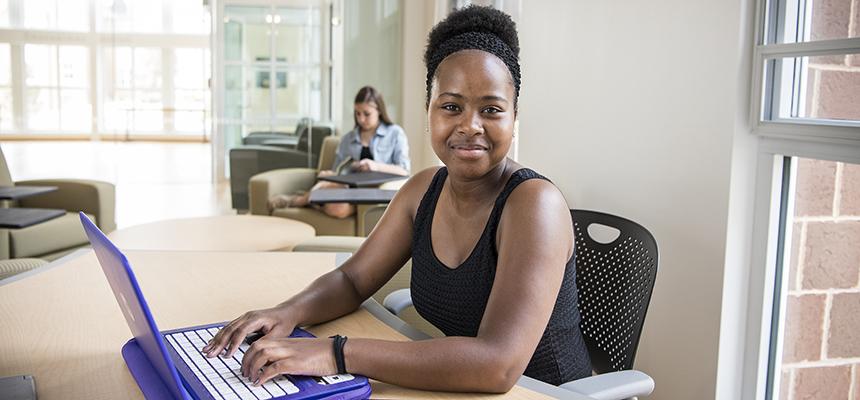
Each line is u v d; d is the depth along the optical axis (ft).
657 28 8.18
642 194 8.52
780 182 7.17
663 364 8.32
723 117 7.29
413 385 3.81
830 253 6.76
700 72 7.58
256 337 4.43
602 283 5.56
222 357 4.13
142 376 3.88
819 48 6.38
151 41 21.42
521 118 11.07
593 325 5.60
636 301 5.29
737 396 7.61
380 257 5.26
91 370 4.04
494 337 3.85
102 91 21.47
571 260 4.64
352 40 20.43
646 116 8.41
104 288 5.52
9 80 20.90
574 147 9.80
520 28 11.13
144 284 5.66
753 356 7.44
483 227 4.57
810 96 6.82
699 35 7.57
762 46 6.98
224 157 20.93
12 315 4.92
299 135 20.79
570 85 9.83
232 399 3.56
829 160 6.36
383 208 12.12
